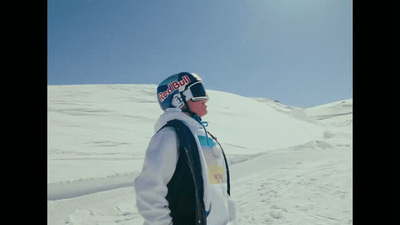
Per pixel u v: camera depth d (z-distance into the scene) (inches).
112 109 1038.4
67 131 657.0
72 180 287.4
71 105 1041.5
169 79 65.9
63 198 243.8
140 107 1130.7
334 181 303.0
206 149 62.2
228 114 1304.1
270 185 295.9
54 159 399.2
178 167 55.1
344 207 214.8
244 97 1846.7
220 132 930.7
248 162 453.1
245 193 269.6
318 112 2751.0
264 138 908.6
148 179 53.5
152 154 54.4
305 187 281.0
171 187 54.7
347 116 2401.6
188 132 57.5
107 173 328.5
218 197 60.1
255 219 192.7
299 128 1289.4
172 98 65.3
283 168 392.2
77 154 443.5
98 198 246.2
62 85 1450.5
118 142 574.2
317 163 421.4
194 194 54.0
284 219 190.1
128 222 193.5
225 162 67.9
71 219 198.1
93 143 548.7
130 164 393.1
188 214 53.6
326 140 606.9
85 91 1347.2
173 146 55.3
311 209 211.5
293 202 231.1
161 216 52.6
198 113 66.4
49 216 202.8
